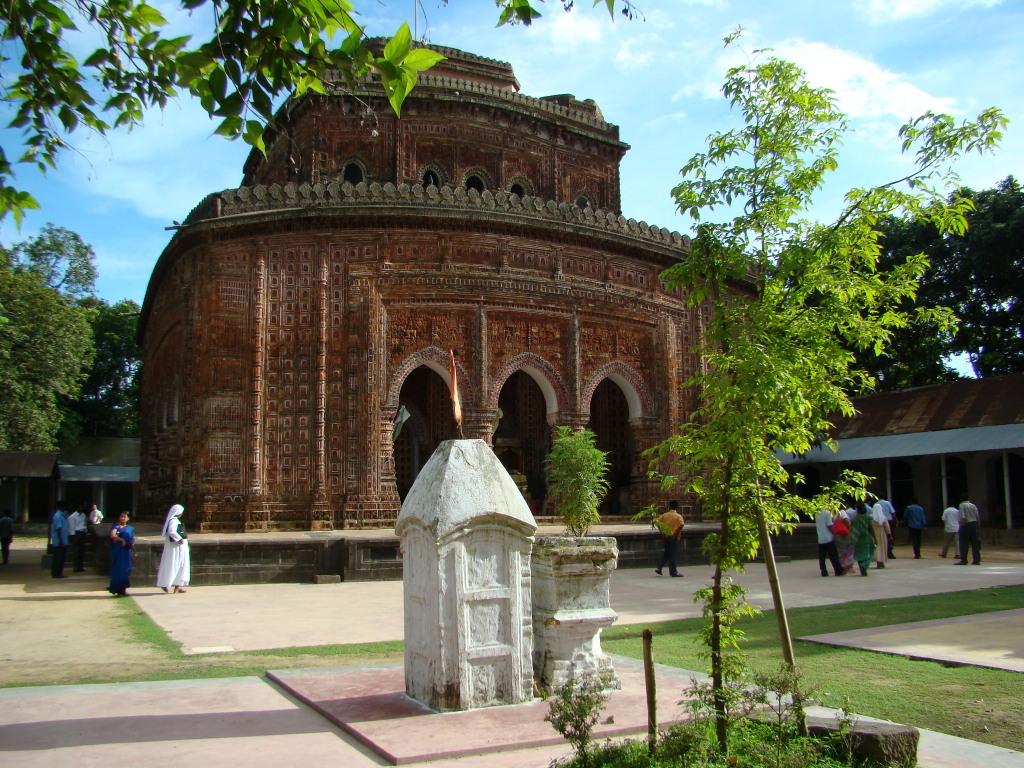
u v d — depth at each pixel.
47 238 28.45
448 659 4.53
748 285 18.02
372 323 16.27
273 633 7.86
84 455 31.52
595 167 22.14
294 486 15.70
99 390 35.72
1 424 22.16
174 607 9.77
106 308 35.62
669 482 4.42
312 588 11.70
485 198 17.11
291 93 4.22
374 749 3.89
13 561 17.62
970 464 21.50
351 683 5.21
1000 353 25.64
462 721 4.29
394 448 21.30
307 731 4.25
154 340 21.50
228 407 15.76
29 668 6.21
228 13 3.74
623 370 18.53
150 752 3.87
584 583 5.23
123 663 6.40
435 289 16.69
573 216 17.91
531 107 20.97
